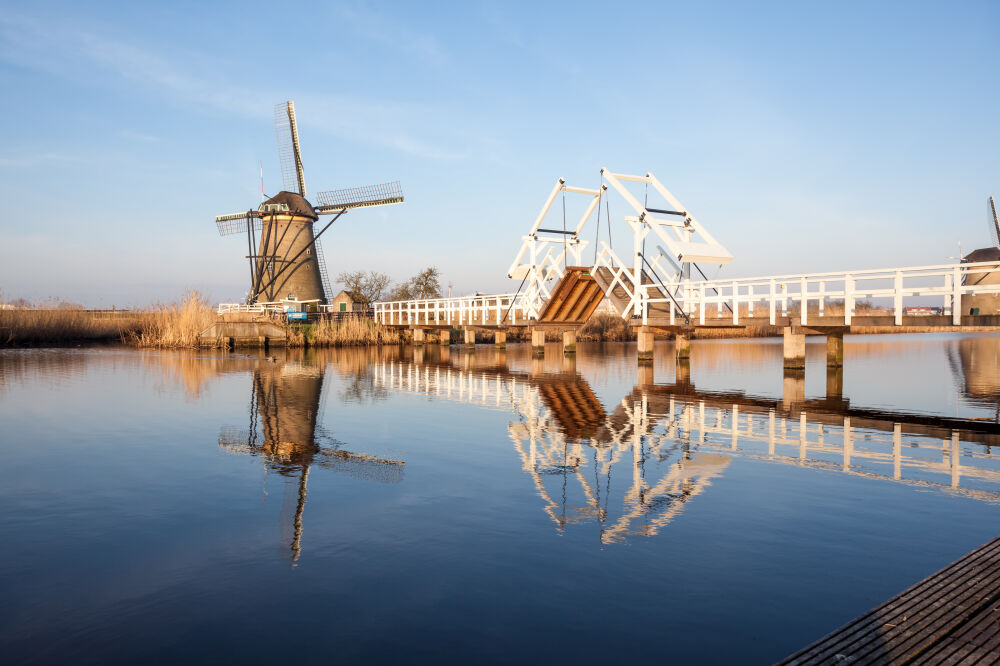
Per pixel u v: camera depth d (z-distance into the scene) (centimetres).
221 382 2350
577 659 481
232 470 1046
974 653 449
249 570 644
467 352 4566
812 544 709
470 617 546
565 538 730
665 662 475
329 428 1431
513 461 1108
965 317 1894
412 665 475
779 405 1792
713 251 2722
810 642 503
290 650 496
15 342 4406
